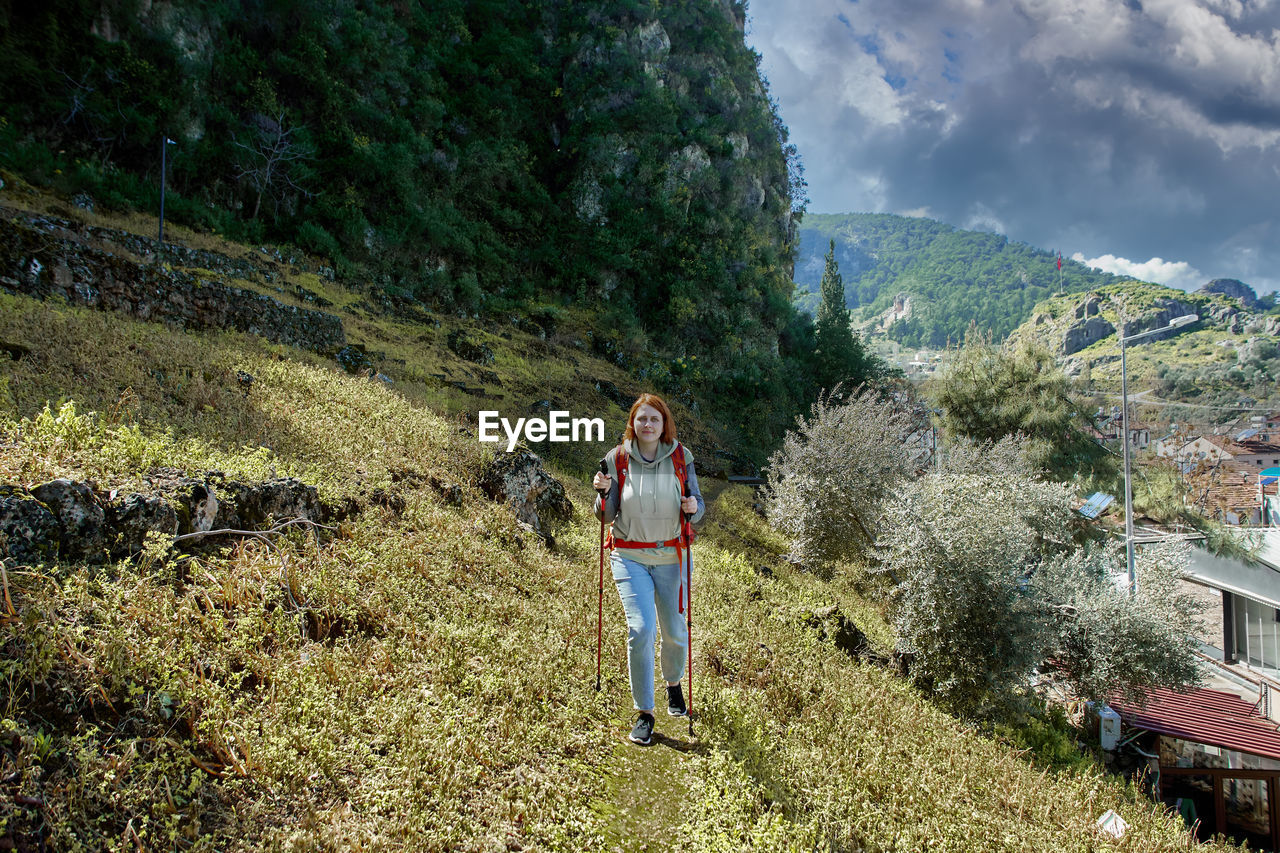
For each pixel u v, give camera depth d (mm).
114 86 24250
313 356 12539
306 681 3303
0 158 20609
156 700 2781
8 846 1971
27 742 2287
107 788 2322
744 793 3434
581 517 9984
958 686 8359
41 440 4008
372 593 4391
